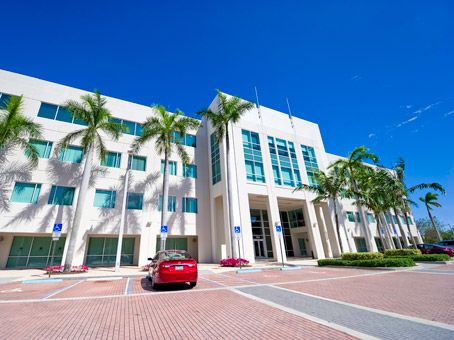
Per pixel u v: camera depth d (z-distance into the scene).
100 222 20.22
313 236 26.58
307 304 6.45
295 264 20.17
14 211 17.67
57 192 19.47
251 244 22.55
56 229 13.62
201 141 29.22
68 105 18.25
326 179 24.12
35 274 15.14
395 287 8.52
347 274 12.88
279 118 31.20
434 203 40.53
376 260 14.91
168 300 7.43
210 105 30.36
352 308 5.92
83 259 19.42
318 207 29.69
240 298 7.46
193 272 9.27
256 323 4.98
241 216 23.02
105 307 6.61
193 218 24.69
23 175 18.66
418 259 17.89
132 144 21.73
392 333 4.14
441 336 3.93
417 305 5.96
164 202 19.39
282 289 8.84
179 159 26.27
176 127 21.72
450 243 24.67
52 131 20.81
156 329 4.78
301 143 31.61
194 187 26.06
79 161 21.16
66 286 10.77
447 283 8.85
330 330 4.41
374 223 38.50
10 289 10.02
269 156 27.69
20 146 19.09
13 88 20.39
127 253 22.20
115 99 24.95
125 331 4.68
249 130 27.83
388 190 28.36
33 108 20.67
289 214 32.22
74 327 4.94
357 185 26.83
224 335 4.36
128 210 21.62
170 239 24.55
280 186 26.77
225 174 24.22
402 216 45.88
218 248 23.95
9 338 4.36
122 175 22.56
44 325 5.08
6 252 18.06
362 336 4.04
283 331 4.45
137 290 9.36
